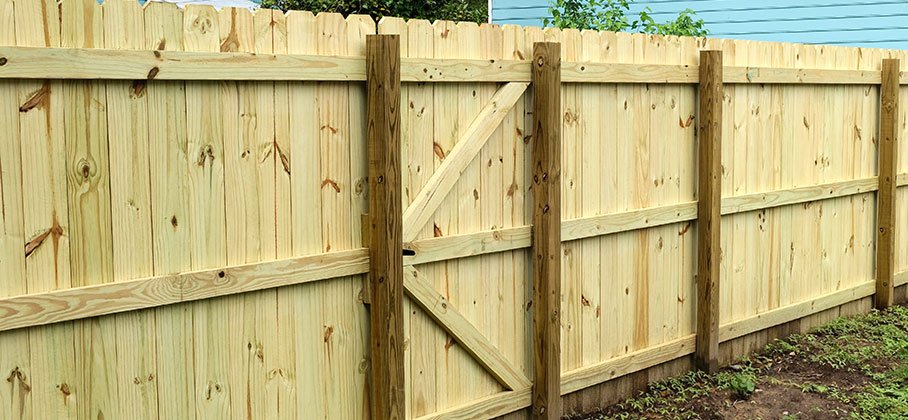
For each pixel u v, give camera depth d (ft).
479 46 15.97
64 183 11.32
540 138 16.74
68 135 11.30
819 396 20.83
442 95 15.35
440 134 15.38
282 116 13.43
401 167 14.71
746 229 22.50
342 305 14.46
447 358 16.06
